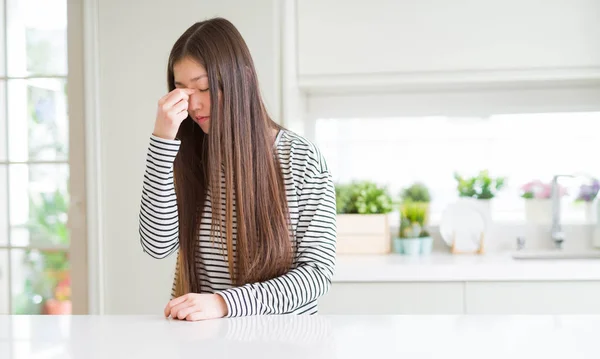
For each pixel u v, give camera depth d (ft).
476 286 7.99
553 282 7.91
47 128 9.20
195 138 5.05
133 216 8.71
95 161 8.75
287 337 3.46
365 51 8.91
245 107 4.68
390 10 8.86
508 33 8.75
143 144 8.71
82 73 8.96
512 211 10.05
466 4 8.78
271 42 8.53
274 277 4.71
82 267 8.95
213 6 8.59
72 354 3.22
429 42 8.83
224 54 4.61
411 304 8.05
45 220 9.23
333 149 10.37
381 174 10.30
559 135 10.00
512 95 10.02
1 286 9.32
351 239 9.34
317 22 8.95
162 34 8.67
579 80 9.16
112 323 4.01
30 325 4.02
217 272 4.88
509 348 3.15
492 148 10.11
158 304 8.69
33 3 9.16
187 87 4.69
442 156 10.19
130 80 8.71
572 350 3.10
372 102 10.20
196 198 5.00
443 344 3.24
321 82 8.98
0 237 9.34
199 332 3.65
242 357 3.04
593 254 9.34
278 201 4.70
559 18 8.68
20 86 9.25
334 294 8.16
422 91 10.13
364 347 3.19
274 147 4.91
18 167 9.29
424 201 9.84
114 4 8.71
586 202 9.92
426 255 9.19
